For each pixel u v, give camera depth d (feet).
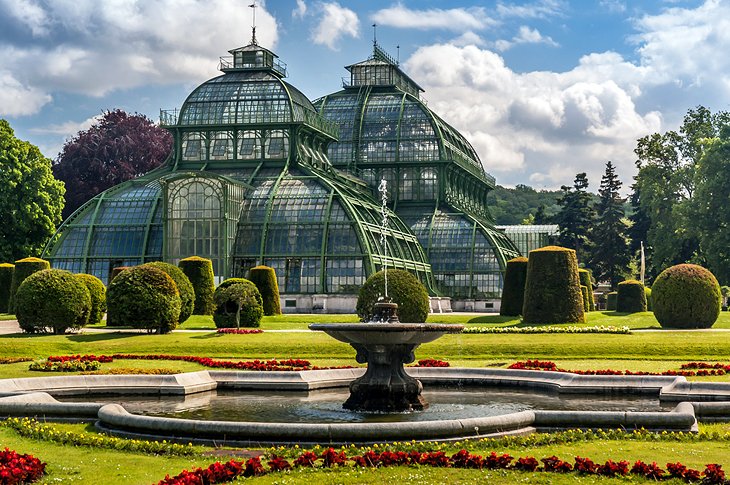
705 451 79.77
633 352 168.55
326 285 309.22
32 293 193.06
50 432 87.45
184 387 120.57
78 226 328.08
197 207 310.86
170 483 65.72
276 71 360.48
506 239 415.44
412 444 81.30
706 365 144.46
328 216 313.32
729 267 363.35
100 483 69.51
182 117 349.00
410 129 404.98
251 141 346.13
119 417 89.97
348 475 70.90
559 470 71.82
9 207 357.82
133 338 187.21
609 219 480.23
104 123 485.56
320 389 128.47
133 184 341.21
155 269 202.49
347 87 423.64
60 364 144.87
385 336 105.19
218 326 215.92
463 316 269.64
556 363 157.28
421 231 385.29
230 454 80.28
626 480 69.05
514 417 88.48
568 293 233.14
